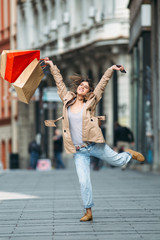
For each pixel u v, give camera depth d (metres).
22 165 62.53
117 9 43.50
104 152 10.90
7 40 68.44
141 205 13.50
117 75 43.88
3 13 69.56
